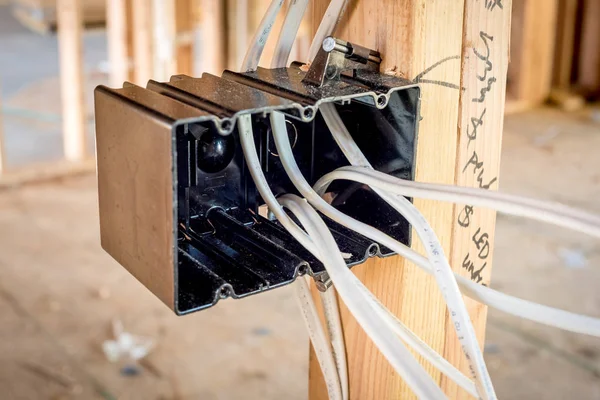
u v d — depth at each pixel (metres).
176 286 0.48
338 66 0.54
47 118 3.73
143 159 0.48
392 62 0.57
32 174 3.06
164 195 0.47
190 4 3.07
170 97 0.51
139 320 2.17
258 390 1.90
